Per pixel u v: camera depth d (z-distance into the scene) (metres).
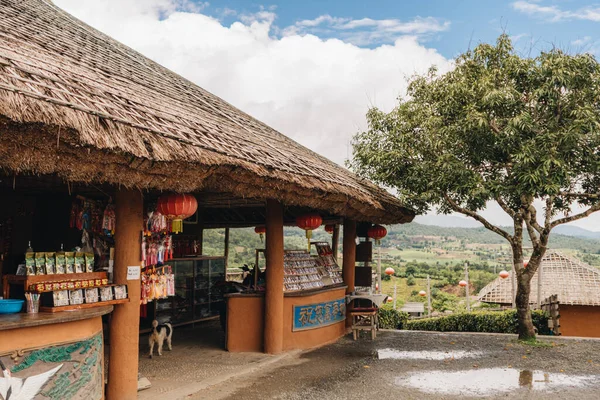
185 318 9.86
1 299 4.23
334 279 9.58
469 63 9.05
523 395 6.03
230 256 20.58
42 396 3.93
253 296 7.91
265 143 7.59
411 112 9.48
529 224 9.16
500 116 8.41
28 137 3.34
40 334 3.97
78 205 6.24
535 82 8.41
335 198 7.29
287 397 5.75
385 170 9.69
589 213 8.70
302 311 8.32
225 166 5.02
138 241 5.29
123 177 4.11
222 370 6.76
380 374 6.85
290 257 8.88
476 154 8.62
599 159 8.07
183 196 5.29
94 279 4.71
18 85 3.62
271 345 7.68
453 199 9.53
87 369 4.39
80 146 3.65
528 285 9.45
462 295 33.34
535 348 8.77
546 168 7.54
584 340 9.62
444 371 7.10
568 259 16.95
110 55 7.52
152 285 6.24
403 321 12.12
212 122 6.75
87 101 4.24
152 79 7.62
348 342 9.00
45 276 4.35
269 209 7.81
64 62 5.25
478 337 9.80
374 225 11.15
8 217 8.12
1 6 6.36
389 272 18.42
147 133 4.43
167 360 7.26
